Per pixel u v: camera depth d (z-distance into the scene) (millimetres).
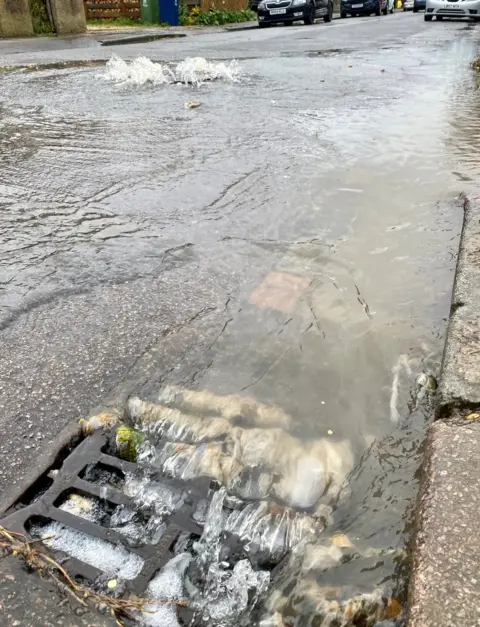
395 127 5473
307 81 7992
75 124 5688
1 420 1968
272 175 4219
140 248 3180
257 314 2604
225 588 1436
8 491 1699
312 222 3490
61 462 1828
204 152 4750
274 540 1562
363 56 10859
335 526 1601
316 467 1787
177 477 1776
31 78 8320
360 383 2176
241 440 1901
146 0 20547
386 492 1693
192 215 3578
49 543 1547
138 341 2408
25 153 4777
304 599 1405
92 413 2016
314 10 20109
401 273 2926
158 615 1372
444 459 1623
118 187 4008
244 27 20547
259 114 6020
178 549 1543
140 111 6195
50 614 1351
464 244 2934
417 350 2342
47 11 15680
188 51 11672
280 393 2125
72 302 2680
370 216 3559
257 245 3217
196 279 2883
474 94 7004
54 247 3180
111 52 11602
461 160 4465
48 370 2223
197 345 2389
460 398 1874
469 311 2330
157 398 2092
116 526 1620
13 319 2543
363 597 1392
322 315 2602
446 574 1303
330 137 5164
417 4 32719
